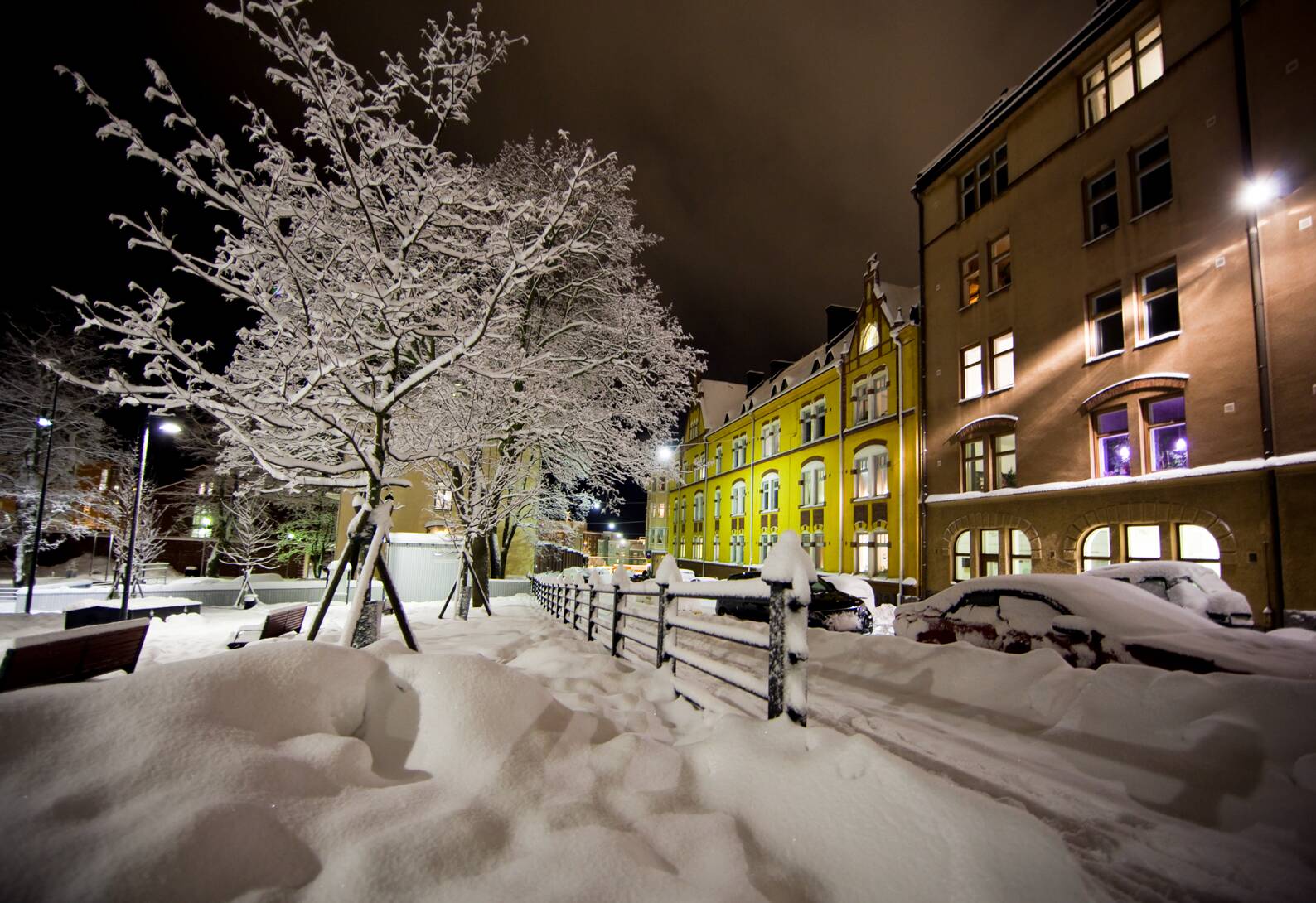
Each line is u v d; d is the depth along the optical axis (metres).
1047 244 16.83
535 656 6.73
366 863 1.83
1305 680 3.73
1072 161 16.33
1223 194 12.72
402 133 7.72
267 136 7.05
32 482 27.84
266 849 1.84
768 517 34.12
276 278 7.46
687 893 1.90
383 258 7.42
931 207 21.58
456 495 15.59
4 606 20.39
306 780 2.21
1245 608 8.25
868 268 25.78
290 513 38.62
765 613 16.17
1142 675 4.32
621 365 19.25
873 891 2.02
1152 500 13.45
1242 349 12.13
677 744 3.60
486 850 2.04
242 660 2.65
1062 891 1.94
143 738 2.12
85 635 4.93
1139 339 14.26
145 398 6.74
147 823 1.78
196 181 6.49
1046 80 17.09
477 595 18.70
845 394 26.78
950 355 20.11
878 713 5.29
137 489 14.28
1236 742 3.31
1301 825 2.67
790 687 3.26
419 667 3.17
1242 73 12.55
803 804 2.48
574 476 23.05
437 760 2.64
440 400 13.53
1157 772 3.38
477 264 10.79
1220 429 12.35
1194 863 2.50
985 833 2.14
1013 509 17.02
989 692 5.39
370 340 7.50
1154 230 14.06
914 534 21.44
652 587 6.22
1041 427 16.42
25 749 1.98
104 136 6.10
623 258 18.97
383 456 7.46
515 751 2.69
